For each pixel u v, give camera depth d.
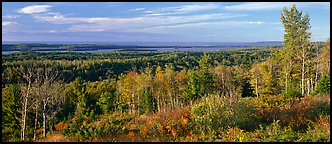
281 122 12.84
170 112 18.00
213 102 14.52
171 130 12.84
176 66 63.41
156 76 41.41
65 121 30.78
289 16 37.12
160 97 39.12
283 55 38.47
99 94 42.91
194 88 34.88
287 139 9.86
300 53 35.75
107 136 13.00
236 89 37.34
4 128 27.11
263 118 13.73
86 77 50.88
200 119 13.26
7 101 28.36
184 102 35.16
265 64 39.69
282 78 37.97
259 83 38.97
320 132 10.35
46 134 22.11
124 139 12.11
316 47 35.34
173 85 39.38
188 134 12.16
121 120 22.41
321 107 14.44
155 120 16.20
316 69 34.47
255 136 10.76
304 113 13.90
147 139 11.95
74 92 38.34
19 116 28.67
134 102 37.59
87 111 34.56
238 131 11.29
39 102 23.69
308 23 36.12
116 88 43.81
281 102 17.69
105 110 37.31
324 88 20.89
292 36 36.53
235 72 43.31
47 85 23.72
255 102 17.09
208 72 39.34
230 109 13.62
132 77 39.12
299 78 36.41
